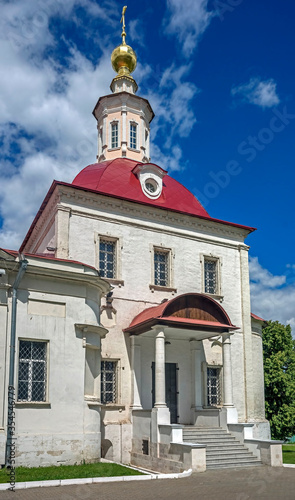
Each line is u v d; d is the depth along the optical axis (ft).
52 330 56.03
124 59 113.39
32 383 54.08
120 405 72.08
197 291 85.66
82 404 56.03
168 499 38.73
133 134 106.22
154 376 77.10
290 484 47.26
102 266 77.97
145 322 70.59
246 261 92.63
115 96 106.83
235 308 89.30
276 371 111.34
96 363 60.64
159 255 84.48
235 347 87.04
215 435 69.15
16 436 50.75
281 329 121.80
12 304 53.72
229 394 73.67
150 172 88.38
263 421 87.30
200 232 88.94
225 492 42.45
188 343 81.82
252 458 64.44
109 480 47.62
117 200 80.43
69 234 75.10
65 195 76.13
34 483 43.50
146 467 65.72
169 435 61.87
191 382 80.02
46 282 57.11
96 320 60.64
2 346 52.13
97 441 56.65
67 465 52.85
